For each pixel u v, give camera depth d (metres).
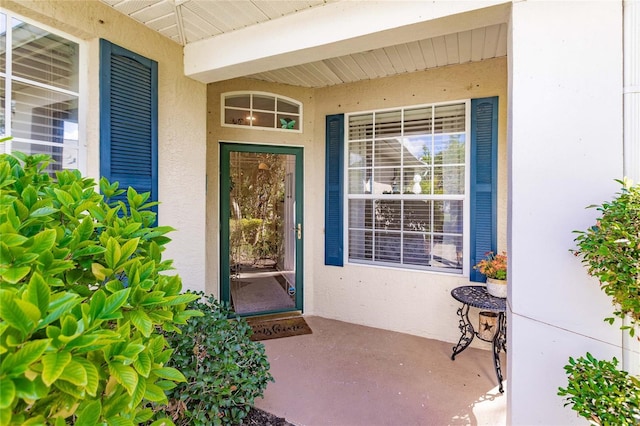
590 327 1.41
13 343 0.62
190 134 2.62
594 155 1.42
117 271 1.04
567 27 1.46
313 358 2.81
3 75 1.72
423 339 3.20
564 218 1.46
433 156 3.25
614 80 1.40
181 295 1.09
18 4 1.68
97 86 2.03
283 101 3.80
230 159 3.67
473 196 3.01
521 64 1.53
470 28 1.82
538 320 1.49
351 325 3.57
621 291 1.09
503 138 2.90
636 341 1.35
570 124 1.45
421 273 3.28
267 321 3.66
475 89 3.00
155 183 2.34
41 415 0.69
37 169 1.47
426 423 1.99
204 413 1.59
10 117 1.75
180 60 2.54
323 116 3.79
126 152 2.16
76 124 2.02
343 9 1.95
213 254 3.57
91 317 0.77
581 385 1.14
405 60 2.99
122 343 0.82
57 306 0.72
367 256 3.62
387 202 3.50
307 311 3.89
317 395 2.27
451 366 2.67
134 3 2.01
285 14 2.11
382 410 2.11
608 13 1.41
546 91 1.49
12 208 0.89
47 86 1.89
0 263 0.76
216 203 3.58
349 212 3.71
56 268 0.87
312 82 3.64
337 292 3.74
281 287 4.09
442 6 1.70
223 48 2.38
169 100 2.46
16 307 0.65
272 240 4.04
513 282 1.53
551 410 1.46
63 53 1.96
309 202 3.88
